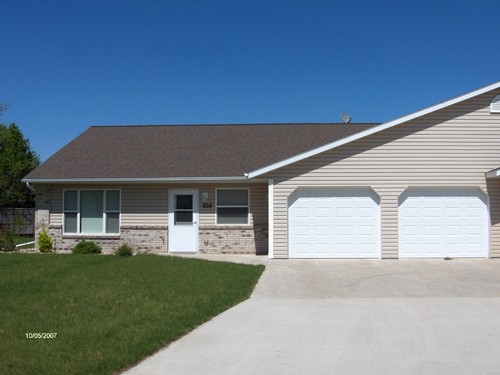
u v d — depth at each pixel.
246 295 11.80
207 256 18.89
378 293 12.02
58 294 11.31
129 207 20.47
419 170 17.39
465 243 17.55
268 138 23.55
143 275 13.72
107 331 8.41
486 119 17.36
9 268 14.67
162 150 22.45
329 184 17.52
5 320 9.13
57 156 22.19
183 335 8.49
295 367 6.82
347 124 25.17
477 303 10.81
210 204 20.16
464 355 7.29
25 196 39.97
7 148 47.97
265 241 19.88
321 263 16.75
